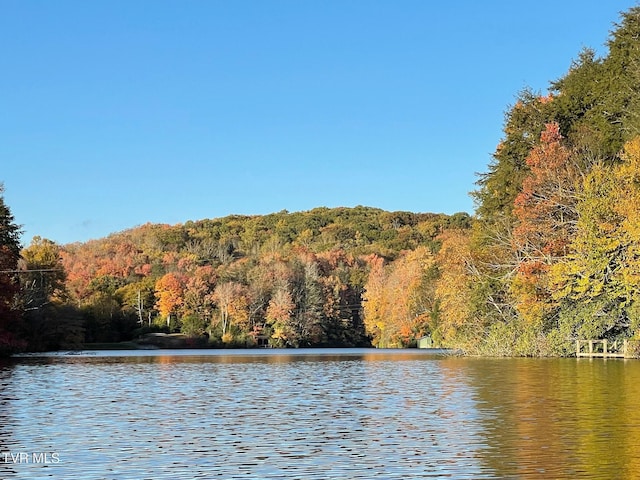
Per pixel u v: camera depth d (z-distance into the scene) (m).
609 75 64.62
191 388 36.00
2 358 76.25
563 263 54.00
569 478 14.80
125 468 16.42
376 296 134.12
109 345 122.44
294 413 25.30
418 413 24.47
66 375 46.38
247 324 135.12
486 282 63.22
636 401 25.97
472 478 15.02
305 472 15.84
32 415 25.11
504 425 21.25
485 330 63.97
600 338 56.69
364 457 17.23
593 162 59.06
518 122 68.94
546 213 58.22
